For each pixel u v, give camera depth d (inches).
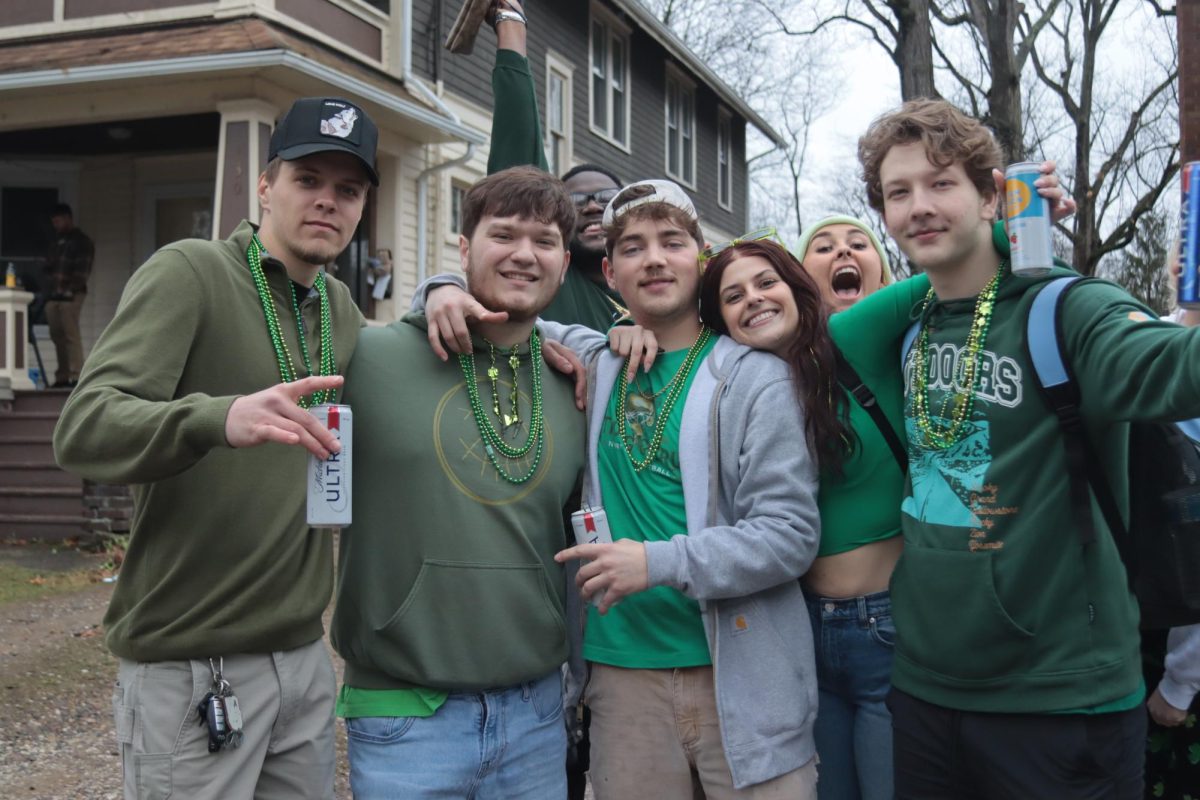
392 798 79.7
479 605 81.2
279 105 327.3
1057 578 74.2
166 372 75.9
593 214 125.7
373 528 82.7
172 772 78.2
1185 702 91.0
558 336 102.1
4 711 169.2
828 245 124.7
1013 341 77.0
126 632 79.8
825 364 87.4
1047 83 623.8
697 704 83.0
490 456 84.0
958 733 77.9
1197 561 77.0
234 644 79.2
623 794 84.0
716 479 84.1
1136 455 79.4
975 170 78.9
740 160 878.4
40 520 317.7
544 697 86.6
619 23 620.1
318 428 69.6
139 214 419.5
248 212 314.2
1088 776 74.5
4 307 335.3
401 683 82.2
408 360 86.4
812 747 84.8
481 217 86.3
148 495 79.7
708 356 88.7
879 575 91.7
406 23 393.4
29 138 395.9
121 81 319.6
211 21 328.8
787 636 83.9
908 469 87.9
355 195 86.1
